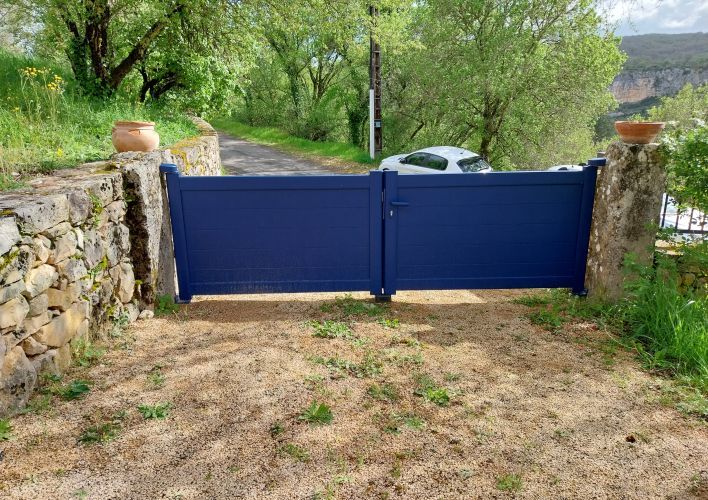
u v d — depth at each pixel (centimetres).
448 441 267
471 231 492
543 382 331
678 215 463
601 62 1594
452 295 551
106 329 381
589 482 238
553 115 1730
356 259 496
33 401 286
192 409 291
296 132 2753
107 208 381
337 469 244
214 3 982
